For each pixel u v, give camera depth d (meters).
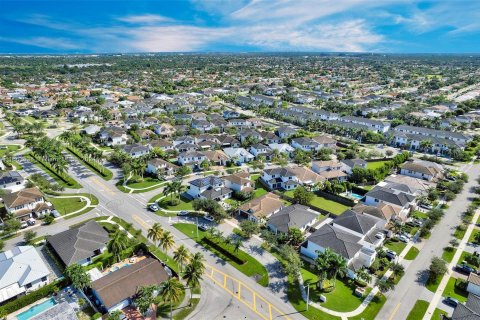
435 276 77.31
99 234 89.06
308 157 156.38
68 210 108.56
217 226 99.56
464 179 132.88
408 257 85.06
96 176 137.50
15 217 99.19
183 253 73.75
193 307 67.88
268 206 105.75
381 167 138.50
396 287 74.19
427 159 162.25
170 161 154.75
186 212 106.62
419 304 69.19
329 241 83.50
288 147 168.50
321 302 69.81
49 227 98.69
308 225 98.31
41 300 69.56
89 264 80.62
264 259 84.19
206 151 156.75
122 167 141.00
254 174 142.25
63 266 78.62
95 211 108.38
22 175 136.12
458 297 71.19
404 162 154.50
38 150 145.12
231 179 122.25
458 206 113.19
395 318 65.62
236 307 68.12
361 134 194.00
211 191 115.12
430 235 95.44
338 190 119.81
